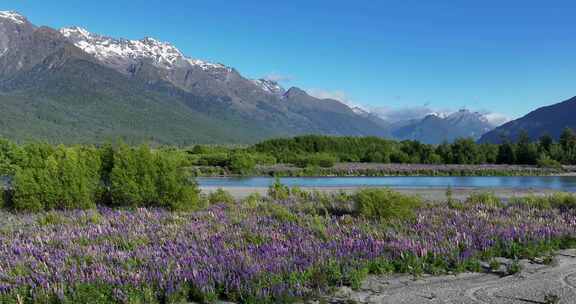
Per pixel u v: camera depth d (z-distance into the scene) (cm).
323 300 902
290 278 988
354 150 12088
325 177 6706
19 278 1005
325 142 12169
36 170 2212
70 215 1895
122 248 1303
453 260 1168
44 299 905
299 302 911
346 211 2002
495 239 1373
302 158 8569
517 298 913
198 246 1262
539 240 1365
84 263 1092
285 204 2289
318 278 998
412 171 7200
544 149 10169
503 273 1098
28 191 2091
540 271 1117
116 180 2205
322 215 1919
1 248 1283
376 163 9900
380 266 1123
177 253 1171
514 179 6197
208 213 1914
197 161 8188
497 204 2297
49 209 2122
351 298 923
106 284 956
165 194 2166
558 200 2308
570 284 1006
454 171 7212
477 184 5159
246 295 924
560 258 1249
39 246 1316
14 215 1984
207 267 1045
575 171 7650
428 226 1588
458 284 1016
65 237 1412
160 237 1406
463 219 1734
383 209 1728
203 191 3725
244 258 1120
